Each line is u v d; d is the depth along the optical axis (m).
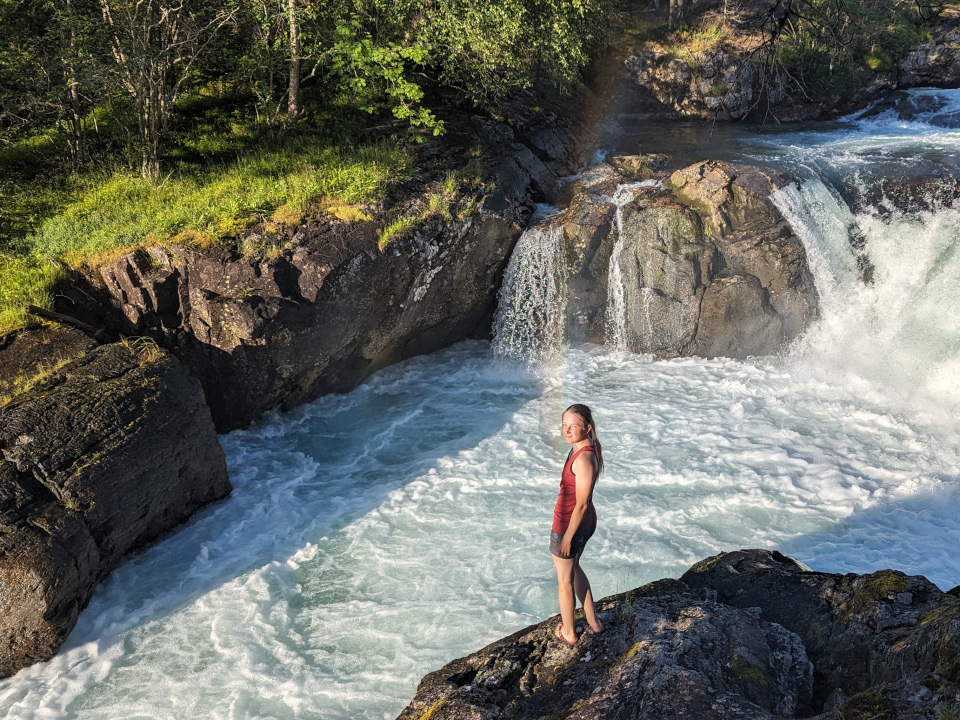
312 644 6.80
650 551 7.82
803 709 4.31
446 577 7.63
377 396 12.09
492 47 14.51
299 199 11.54
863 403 10.92
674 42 21.61
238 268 10.39
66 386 8.16
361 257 11.03
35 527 6.89
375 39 15.19
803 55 20.11
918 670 4.01
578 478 4.53
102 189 12.43
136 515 7.88
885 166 14.52
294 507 9.07
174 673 6.54
